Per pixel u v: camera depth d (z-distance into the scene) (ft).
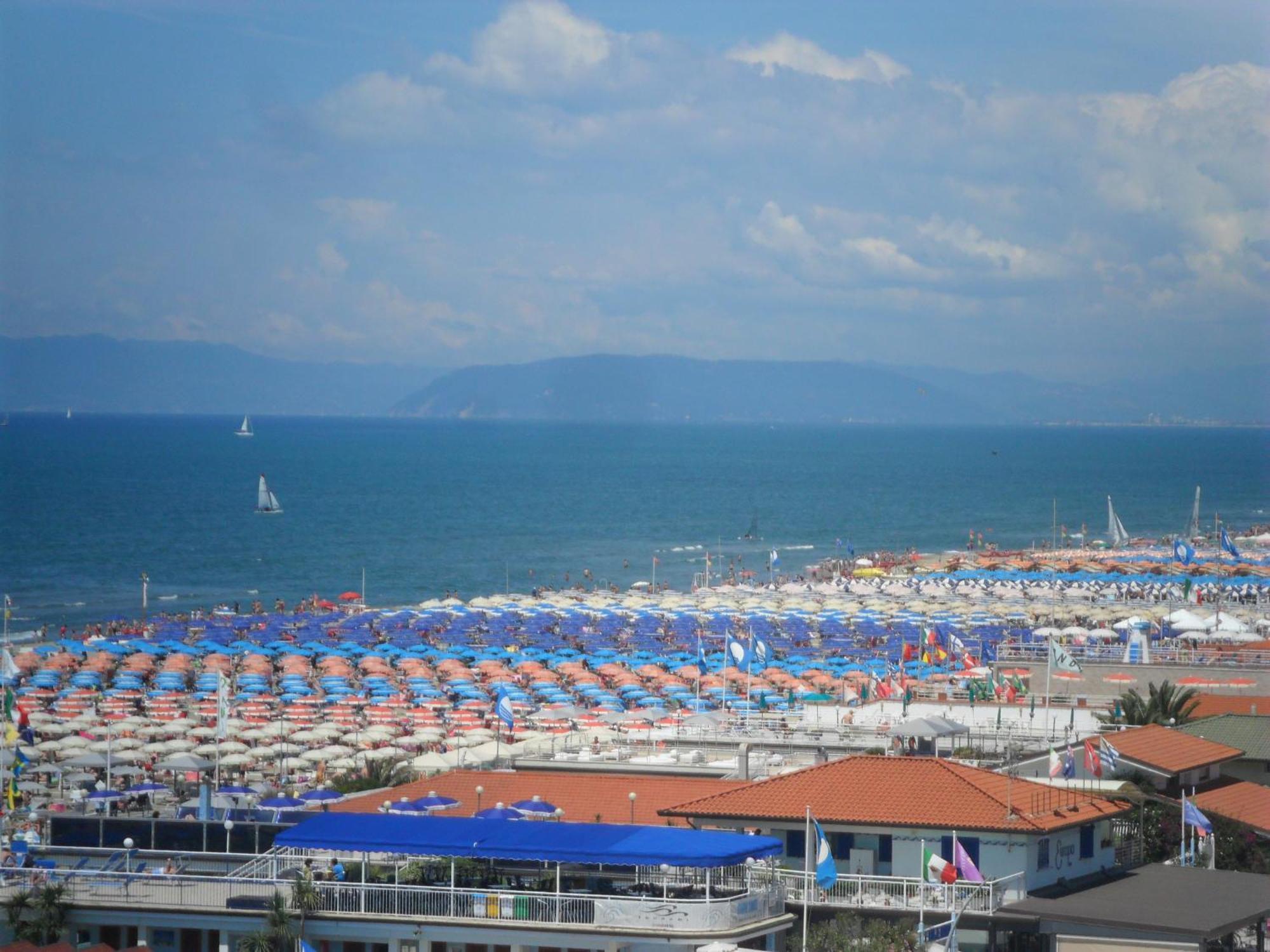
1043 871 306.35
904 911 293.02
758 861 301.22
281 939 275.59
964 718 469.98
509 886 285.02
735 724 497.46
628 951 266.98
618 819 337.93
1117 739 397.60
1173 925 283.38
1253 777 424.87
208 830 323.16
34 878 295.48
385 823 293.23
